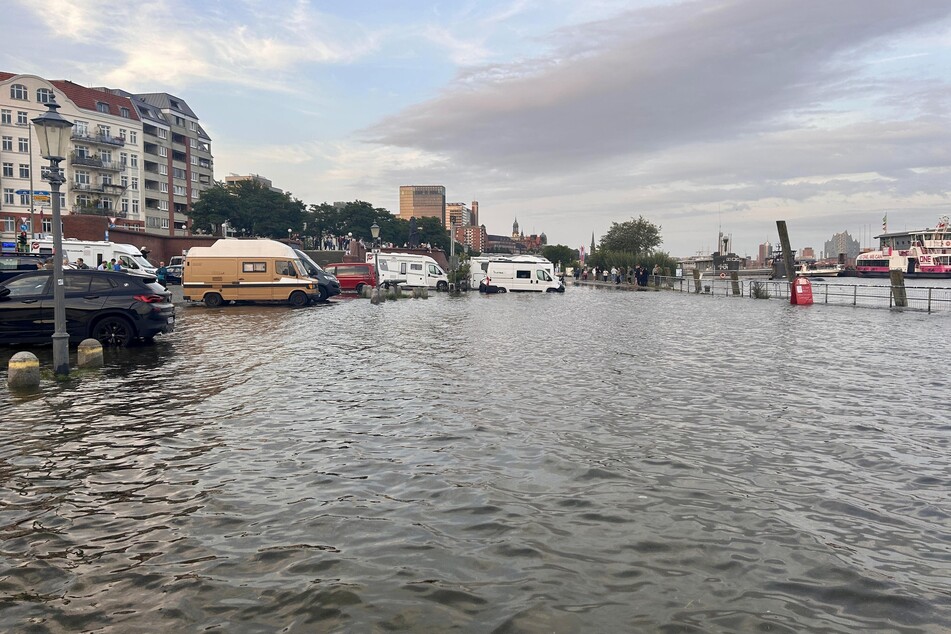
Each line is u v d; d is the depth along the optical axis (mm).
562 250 125938
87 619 3859
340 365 13422
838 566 4531
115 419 8734
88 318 15883
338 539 4938
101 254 40219
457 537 4973
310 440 7664
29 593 4172
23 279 15852
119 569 4484
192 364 13516
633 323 24297
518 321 24859
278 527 5168
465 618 3850
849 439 7789
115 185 88938
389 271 50875
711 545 4859
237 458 6977
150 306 16172
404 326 22516
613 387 11008
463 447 7363
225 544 4863
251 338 18547
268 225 86688
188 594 4141
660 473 6504
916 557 4688
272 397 10133
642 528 5164
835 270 121875
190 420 8664
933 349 16594
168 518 5367
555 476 6395
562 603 4023
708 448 7383
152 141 97000
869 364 13867
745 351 15992
